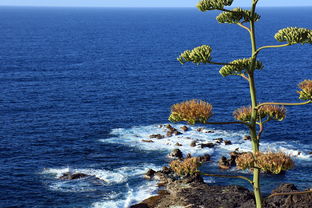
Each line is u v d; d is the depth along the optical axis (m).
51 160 62.16
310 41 13.46
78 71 151.25
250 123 14.37
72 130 77.50
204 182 53.94
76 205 48.25
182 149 65.69
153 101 103.56
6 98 103.12
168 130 76.31
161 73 148.50
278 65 165.38
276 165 12.99
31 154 64.62
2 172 56.81
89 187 52.94
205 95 111.31
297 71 151.38
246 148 66.06
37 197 49.94
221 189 50.78
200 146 66.50
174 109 13.50
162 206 47.53
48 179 55.09
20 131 76.44
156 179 55.22
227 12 15.05
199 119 13.28
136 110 93.31
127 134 74.94
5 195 50.03
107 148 67.56
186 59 14.55
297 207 43.69
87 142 70.75
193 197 48.69
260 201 13.88
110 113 90.50
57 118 86.12
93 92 113.94
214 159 61.50
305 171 57.62
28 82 126.56
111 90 117.12
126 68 159.88
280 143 69.81
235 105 99.75
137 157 63.44
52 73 145.00
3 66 155.00
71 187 52.78
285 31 13.70
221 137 71.56
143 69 157.62
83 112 91.44
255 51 14.36
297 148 67.25
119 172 57.84
